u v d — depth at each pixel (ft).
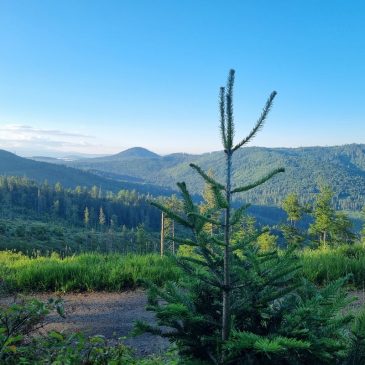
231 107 9.29
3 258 60.75
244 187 9.52
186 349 11.10
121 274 37.65
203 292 11.73
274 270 10.95
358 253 44.65
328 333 10.23
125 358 14.55
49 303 14.74
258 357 9.99
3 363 12.63
